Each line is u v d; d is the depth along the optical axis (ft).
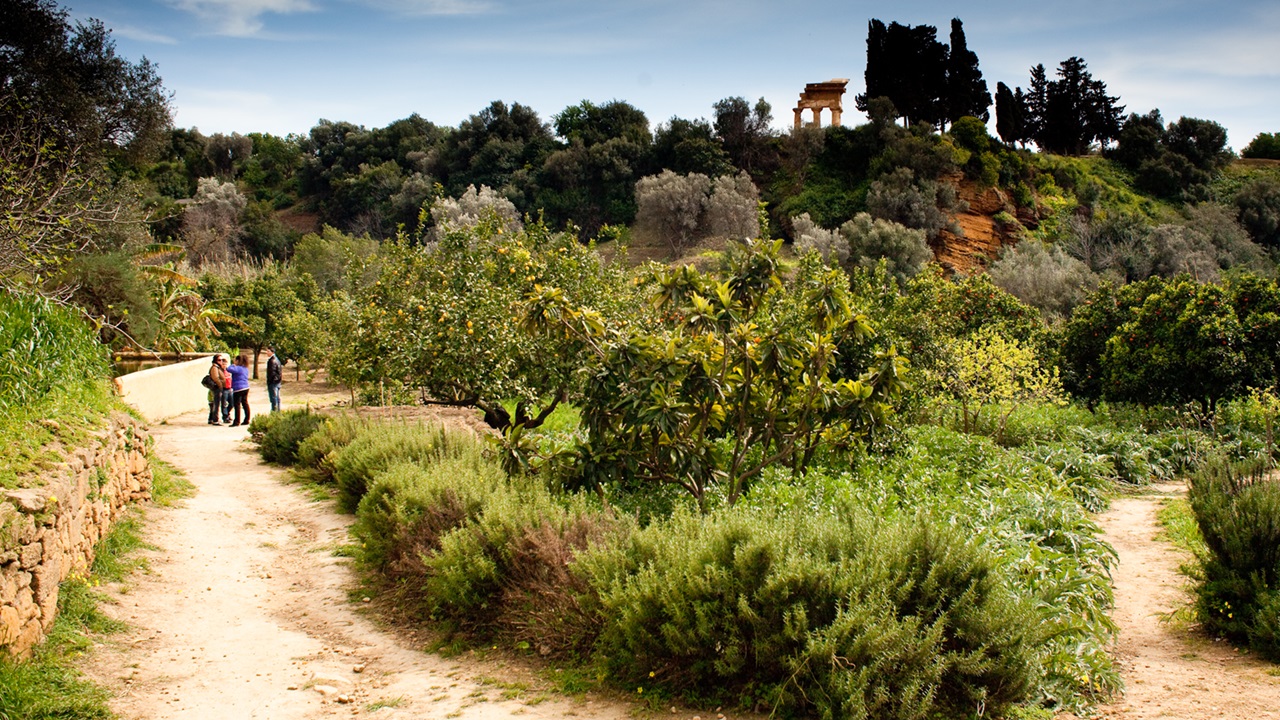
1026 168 222.28
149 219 64.13
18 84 63.98
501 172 252.01
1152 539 28.96
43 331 22.67
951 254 196.95
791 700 13.14
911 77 249.55
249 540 25.63
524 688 14.78
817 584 13.69
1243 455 43.73
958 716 13.23
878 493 25.71
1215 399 52.49
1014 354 52.19
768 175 241.14
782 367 22.84
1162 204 224.12
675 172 239.30
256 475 36.73
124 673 14.84
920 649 12.75
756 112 249.14
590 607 15.55
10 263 33.17
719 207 208.13
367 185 263.90
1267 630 17.21
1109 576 22.35
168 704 13.78
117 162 77.05
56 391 23.04
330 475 34.68
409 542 20.61
